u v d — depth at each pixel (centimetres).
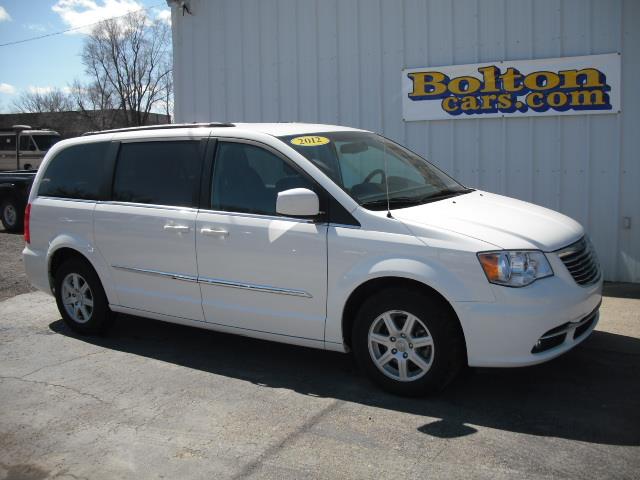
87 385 488
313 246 454
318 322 460
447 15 793
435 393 432
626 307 639
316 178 464
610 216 741
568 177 755
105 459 377
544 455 359
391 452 370
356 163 502
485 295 402
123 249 557
